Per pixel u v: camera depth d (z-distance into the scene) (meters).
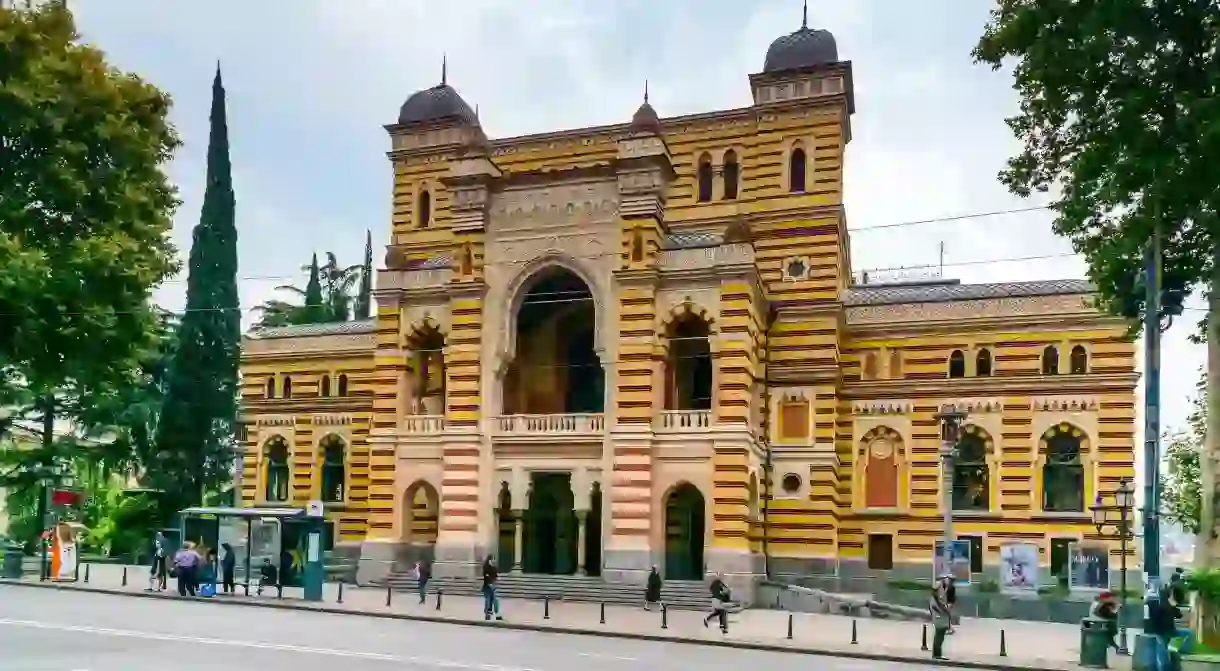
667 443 51.72
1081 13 33.59
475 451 54.44
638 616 44.06
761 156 60.53
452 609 44.34
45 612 36.47
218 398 71.38
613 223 53.88
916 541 56.81
